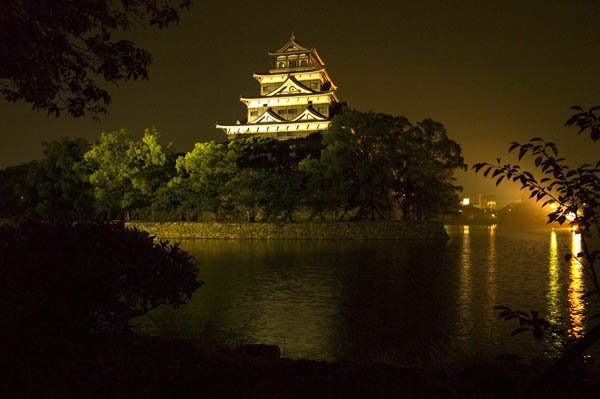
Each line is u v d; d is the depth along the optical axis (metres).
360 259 36.22
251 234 57.97
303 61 89.06
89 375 6.23
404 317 17.72
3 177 79.44
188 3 8.89
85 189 62.91
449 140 55.38
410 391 6.04
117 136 60.59
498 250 44.22
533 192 5.02
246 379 6.37
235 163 58.00
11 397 5.68
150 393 5.78
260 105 86.19
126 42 8.70
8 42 7.44
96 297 7.29
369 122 55.50
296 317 17.66
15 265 6.92
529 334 15.11
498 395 6.00
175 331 9.77
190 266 8.32
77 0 8.14
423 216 63.59
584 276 27.83
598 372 6.66
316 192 55.59
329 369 7.02
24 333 6.75
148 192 58.88
